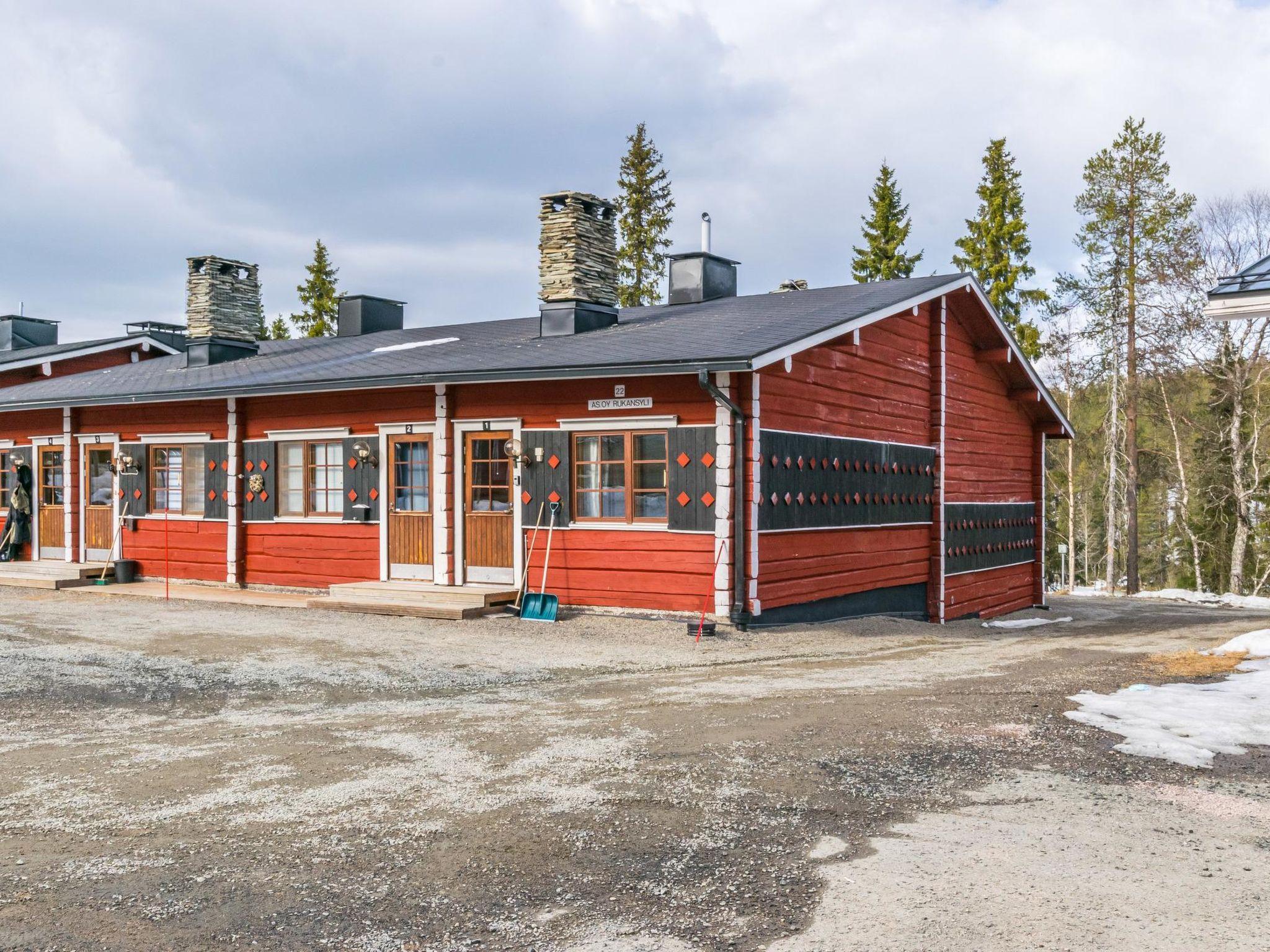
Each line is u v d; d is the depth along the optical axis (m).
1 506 19.08
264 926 3.86
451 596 13.02
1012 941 3.59
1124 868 4.23
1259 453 35.59
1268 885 4.05
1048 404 20.42
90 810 5.24
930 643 12.43
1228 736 6.25
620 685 8.78
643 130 44.25
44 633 11.49
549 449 13.20
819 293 16.56
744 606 12.12
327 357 17.27
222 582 16.16
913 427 16.25
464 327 19.02
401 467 14.52
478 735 6.70
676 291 18.16
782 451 12.67
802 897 4.00
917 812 4.97
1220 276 33.81
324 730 7.01
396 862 4.45
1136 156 34.88
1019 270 37.97
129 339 24.77
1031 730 6.46
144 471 17.02
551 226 15.41
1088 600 25.36
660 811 5.04
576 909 3.96
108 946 3.70
